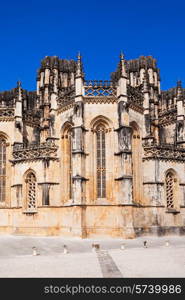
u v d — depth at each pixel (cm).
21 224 4897
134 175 4794
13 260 2656
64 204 4712
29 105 7088
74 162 4472
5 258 2817
